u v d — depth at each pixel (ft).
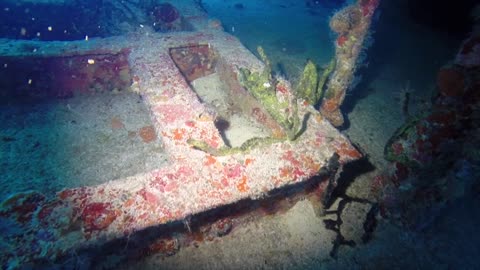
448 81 8.78
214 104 16.06
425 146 9.75
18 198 6.88
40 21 23.47
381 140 16.12
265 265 10.32
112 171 13.00
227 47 16.42
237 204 9.75
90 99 17.21
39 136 14.42
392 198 11.44
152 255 9.61
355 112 18.42
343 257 10.81
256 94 12.62
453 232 11.76
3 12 22.50
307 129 10.50
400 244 11.30
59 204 6.95
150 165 13.42
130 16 23.94
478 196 12.96
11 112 15.46
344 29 13.19
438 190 10.62
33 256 5.99
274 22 32.81
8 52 14.42
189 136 9.39
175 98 11.18
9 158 12.99
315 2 42.55
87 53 15.17
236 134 14.21
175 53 17.06
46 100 16.60
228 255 10.35
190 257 10.06
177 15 21.80
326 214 11.76
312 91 13.08
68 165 13.10
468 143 9.13
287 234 11.20
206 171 8.28
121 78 17.43
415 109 18.67
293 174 8.66
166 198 7.43
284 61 23.41
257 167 8.66
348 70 13.92
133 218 6.93
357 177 13.48
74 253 6.51
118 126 15.70
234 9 36.17
